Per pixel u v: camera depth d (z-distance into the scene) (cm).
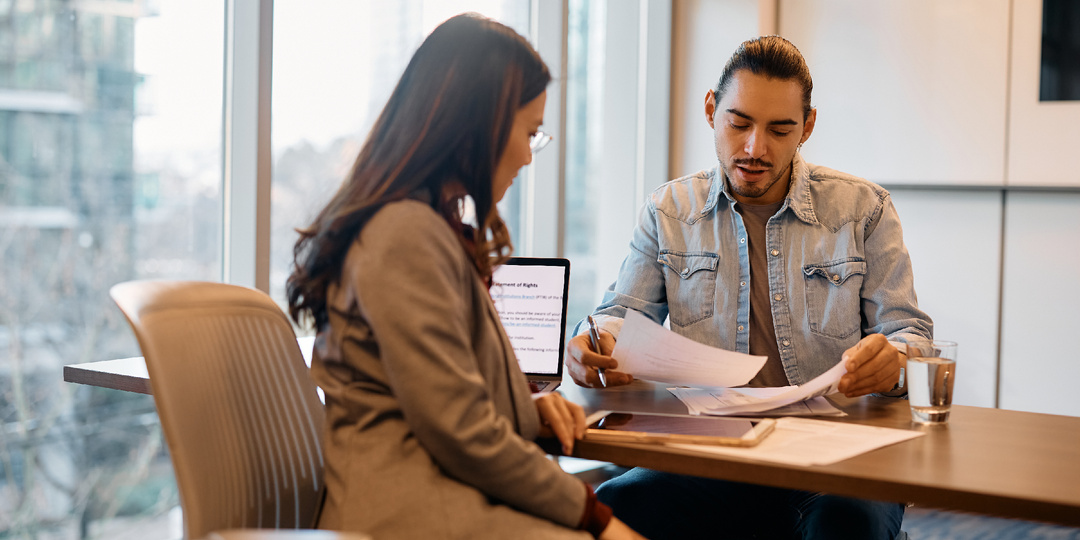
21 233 197
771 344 174
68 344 208
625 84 358
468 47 108
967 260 303
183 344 99
